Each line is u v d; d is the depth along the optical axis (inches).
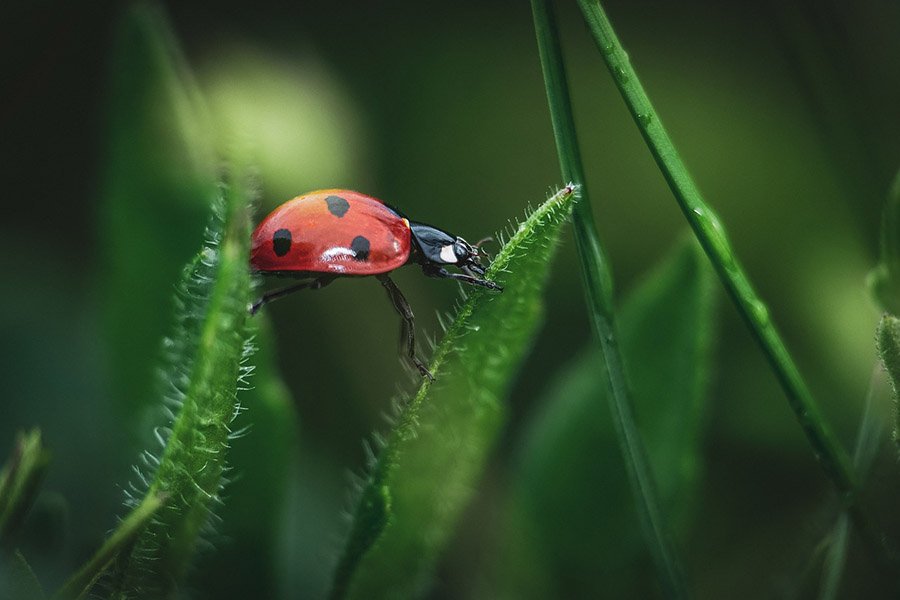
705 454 4.5
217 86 4.4
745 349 4.5
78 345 4.4
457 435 3.6
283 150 4.3
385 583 3.6
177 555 3.4
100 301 3.8
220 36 4.6
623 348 3.7
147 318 3.8
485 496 4.4
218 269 3.3
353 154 4.4
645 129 3.5
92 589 3.4
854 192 4.4
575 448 3.8
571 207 3.5
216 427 3.4
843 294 4.5
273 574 3.7
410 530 3.6
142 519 3.4
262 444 3.6
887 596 3.5
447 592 4.3
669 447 3.7
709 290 3.7
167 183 3.8
